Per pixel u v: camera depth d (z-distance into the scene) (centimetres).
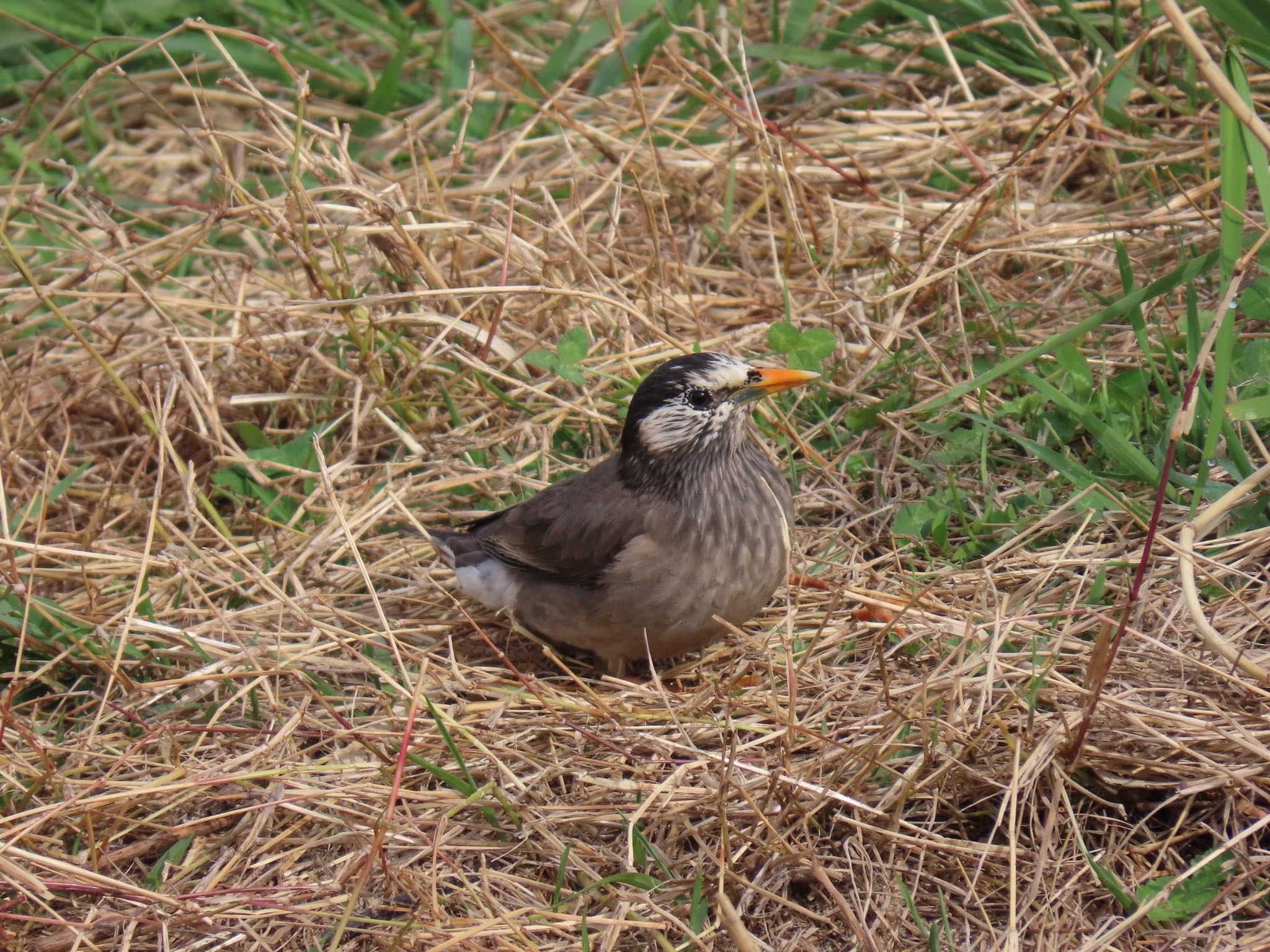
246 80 1210
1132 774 771
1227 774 738
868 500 1070
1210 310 1089
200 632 1010
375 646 993
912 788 766
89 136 1609
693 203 1354
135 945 773
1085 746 777
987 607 912
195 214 1473
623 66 1506
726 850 749
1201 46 809
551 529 953
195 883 816
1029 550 968
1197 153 1223
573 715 884
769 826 750
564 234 1236
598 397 1168
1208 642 774
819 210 1328
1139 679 831
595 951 729
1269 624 835
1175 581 891
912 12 1426
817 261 1269
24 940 777
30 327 1301
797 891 763
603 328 1227
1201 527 841
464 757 854
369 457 1197
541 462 1122
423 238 1240
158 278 1195
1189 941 695
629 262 1284
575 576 941
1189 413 741
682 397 905
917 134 1396
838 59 1457
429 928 741
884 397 1127
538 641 980
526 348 1226
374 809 830
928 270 1172
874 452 1083
